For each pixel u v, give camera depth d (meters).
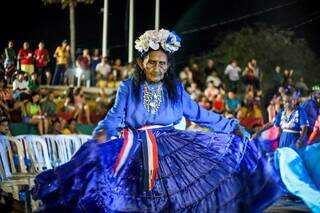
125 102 5.28
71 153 9.07
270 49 29.89
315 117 10.13
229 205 5.14
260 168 5.30
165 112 5.31
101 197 5.04
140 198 5.00
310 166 7.14
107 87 21.02
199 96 18.47
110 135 5.22
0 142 7.90
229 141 5.36
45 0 25.83
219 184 5.16
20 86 16.12
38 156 8.44
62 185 5.07
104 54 24.52
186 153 5.24
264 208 5.24
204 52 31.11
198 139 5.34
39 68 20.22
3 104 13.84
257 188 5.25
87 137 9.27
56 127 14.35
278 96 13.78
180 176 5.12
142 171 5.07
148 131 5.29
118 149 5.20
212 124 5.47
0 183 7.37
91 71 21.44
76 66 21.28
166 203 5.01
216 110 17.14
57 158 8.90
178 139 5.30
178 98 5.38
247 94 18.78
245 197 5.20
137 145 5.19
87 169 5.08
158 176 5.08
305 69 29.97
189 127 11.37
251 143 5.41
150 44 5.28
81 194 5.05
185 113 5.47
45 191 5.09
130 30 24.86
